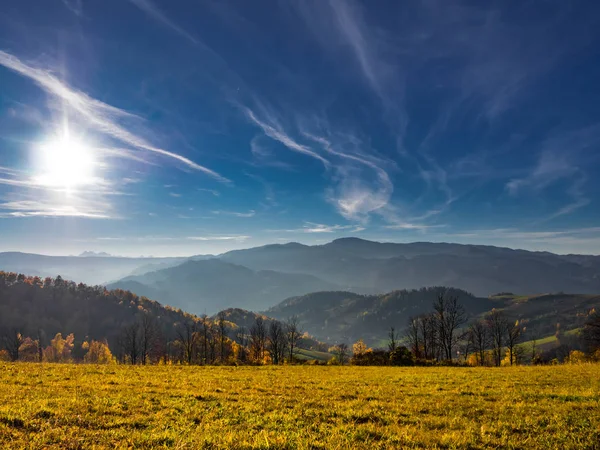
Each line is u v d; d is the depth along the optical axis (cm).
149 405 1530
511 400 1859
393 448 1058
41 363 3419
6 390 1722
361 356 6100
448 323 7306
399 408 1648
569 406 1695
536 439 1186
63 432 1082
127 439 1052
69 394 1680
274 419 1375
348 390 2194
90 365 3428
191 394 1838
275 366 4366
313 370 3791
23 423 1141
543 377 2880
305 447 1034
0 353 10188
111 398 1623
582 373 3128
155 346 10088
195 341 9369
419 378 2897
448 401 1836
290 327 10519
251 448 1020
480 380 2739
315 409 1576
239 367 3991
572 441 1168
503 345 8425
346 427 1270
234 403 1645
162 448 993
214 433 1150
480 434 1237
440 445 1117
